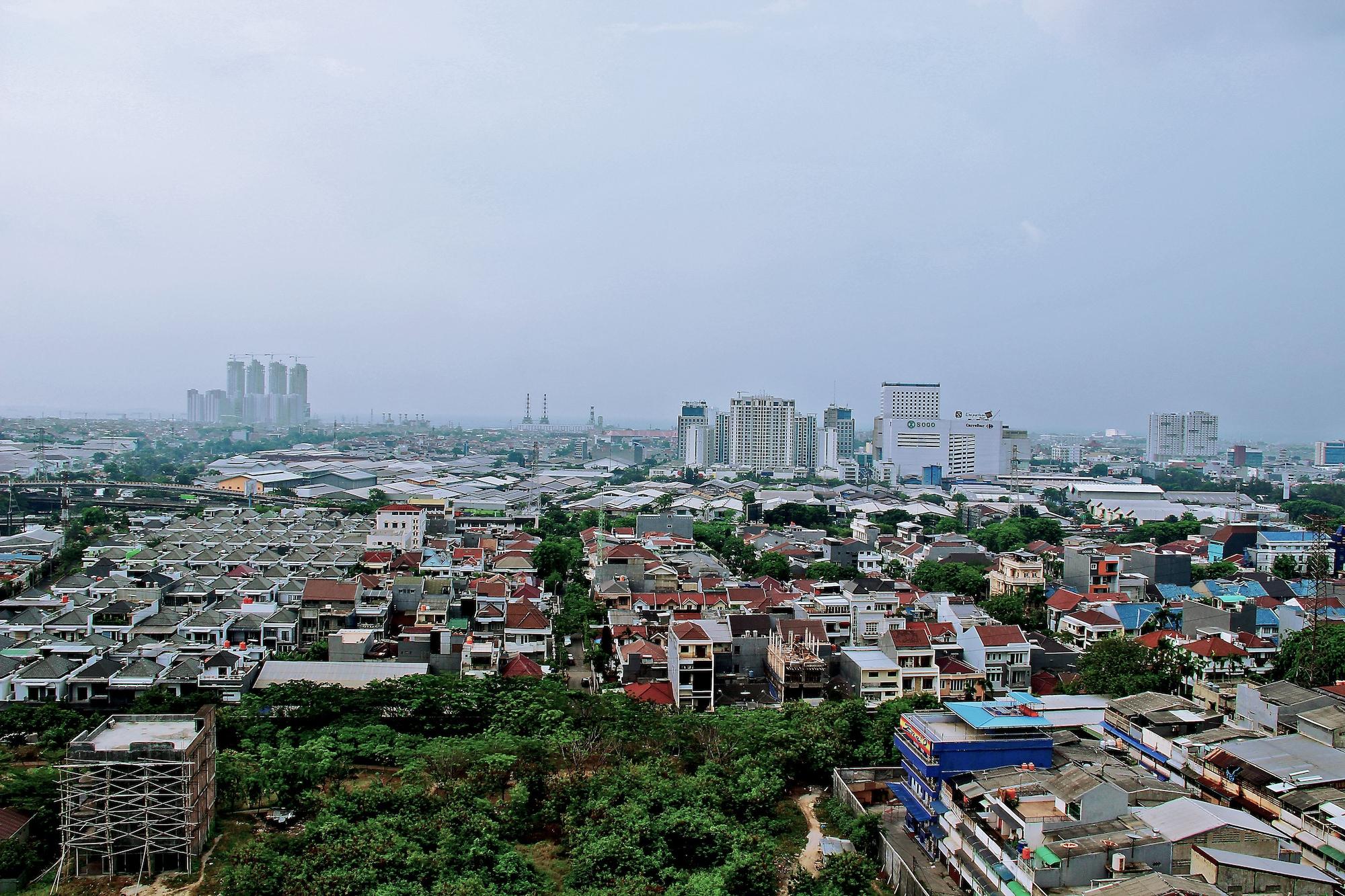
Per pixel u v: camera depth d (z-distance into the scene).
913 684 138.88
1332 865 77.19
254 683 135.50
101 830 87.31
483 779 103.25
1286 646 145.62
